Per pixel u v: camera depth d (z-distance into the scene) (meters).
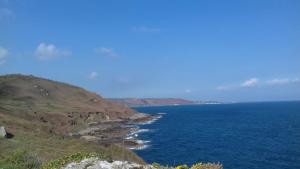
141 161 46.78
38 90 154.12
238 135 96.62
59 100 149.88
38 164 19.91
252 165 54.06
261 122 140.12
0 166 18.86
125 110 174.00
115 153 45.34
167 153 67.50
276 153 64.38
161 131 111.19
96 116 135.75
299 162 55.50
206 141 85.31
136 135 99.38
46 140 43.00
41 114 101.88
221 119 166.88
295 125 121.62
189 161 58.56
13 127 51.00
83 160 13.80
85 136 83.31
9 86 145.62
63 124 101.81
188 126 130.25
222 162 57.00
